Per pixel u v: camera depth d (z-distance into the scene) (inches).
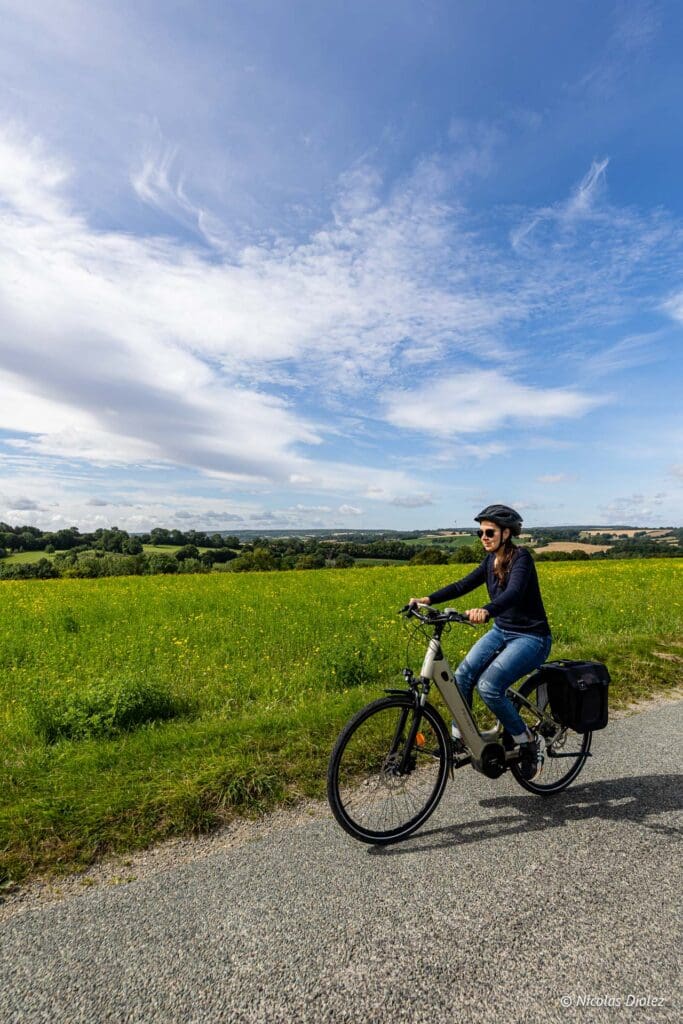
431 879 119.4
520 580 146.3
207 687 282.5
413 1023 83.9
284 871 123.3
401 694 143.3
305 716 213.5
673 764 178.9
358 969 94.2
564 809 150.9
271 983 91.7
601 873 121.2
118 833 138.3
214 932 103.8
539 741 157.3
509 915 107.3
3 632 476.4
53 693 266.8
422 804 145.4
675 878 119.3
